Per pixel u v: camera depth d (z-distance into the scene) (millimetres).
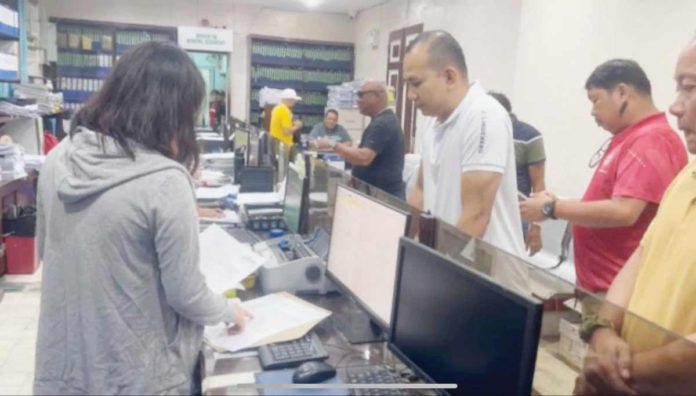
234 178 4094
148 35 8203
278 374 1322
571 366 948
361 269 1547
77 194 1164
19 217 4254
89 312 1182
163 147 1241
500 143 1650
